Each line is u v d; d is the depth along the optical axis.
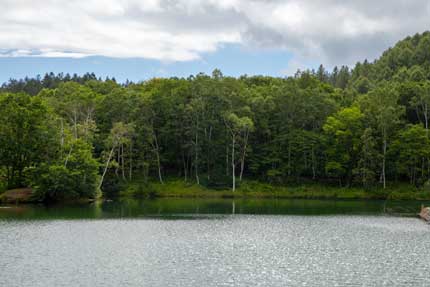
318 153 134.75
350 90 179.62
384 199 120.38
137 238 55.34
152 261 43.00
